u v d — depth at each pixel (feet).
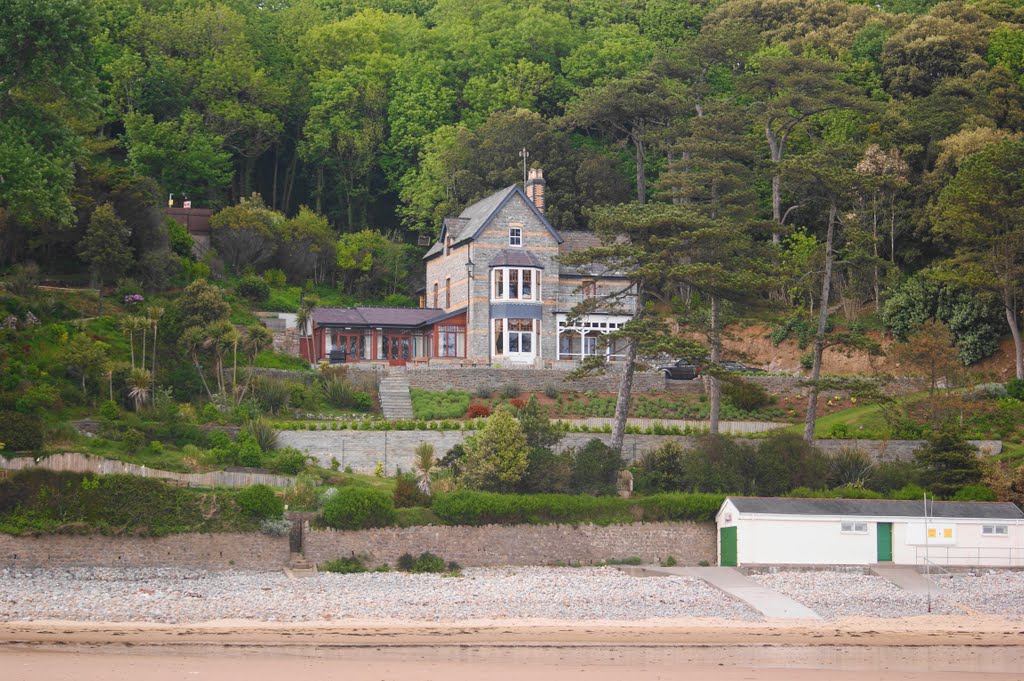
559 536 277.03
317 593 230.68
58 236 379.14
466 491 275.18
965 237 385.91
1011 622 226.79
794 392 397.39
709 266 309.83
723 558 280.31
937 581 264.52
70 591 222.48
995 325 410.52
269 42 589.32
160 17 536.83
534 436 297.53
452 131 536.83
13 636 188.24
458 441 319.06
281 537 260.01
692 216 320.91
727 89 591.78
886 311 430.20
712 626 216.74
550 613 222.07
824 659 192.85
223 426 310.65
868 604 239.50
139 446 284.82
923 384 369.71
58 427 276.00
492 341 424.46
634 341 317.22
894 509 283.18
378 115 563.07
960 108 492.95
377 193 564.30
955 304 416.05
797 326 450.71
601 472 296.71
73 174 287.89
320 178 542.57
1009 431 342.23
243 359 372.79
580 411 360.69
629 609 228.22
